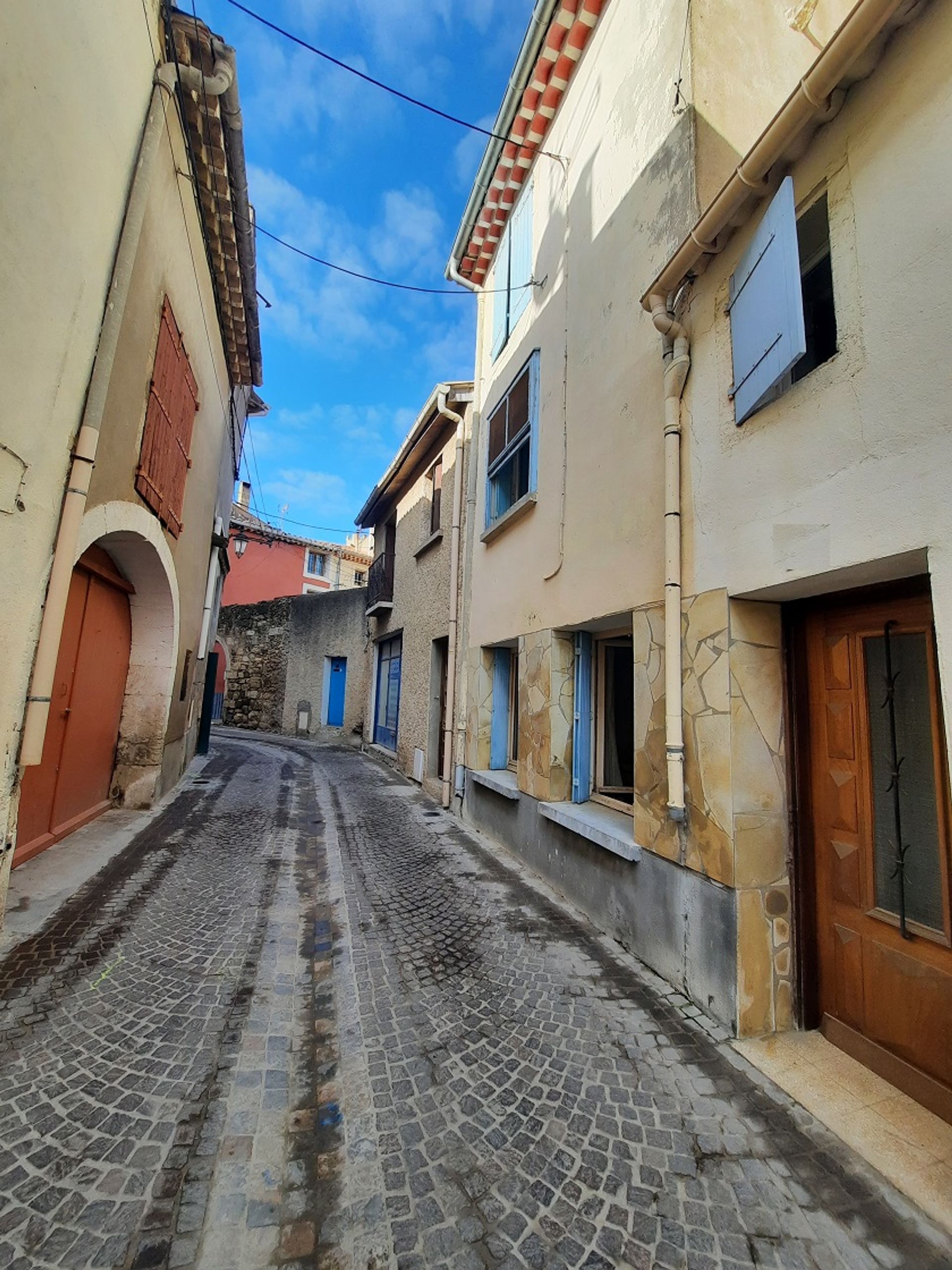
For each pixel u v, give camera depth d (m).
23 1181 1.67
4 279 2.50
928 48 1.88
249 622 18.91
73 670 4.84
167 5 3.78
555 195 5.48
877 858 2.36
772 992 2.60
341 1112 2.05
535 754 5.01
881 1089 2.22
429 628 9.21
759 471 2.56
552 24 4.95
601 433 4.22
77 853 4.57
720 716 2.71
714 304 2.95
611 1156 1.88
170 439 5.26
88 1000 2.63
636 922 3.35
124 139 3.46
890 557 1.96
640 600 3.58
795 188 2.44
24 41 2.41
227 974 2.98
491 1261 1.52
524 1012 2.73
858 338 2.11
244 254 6.18
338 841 5.81
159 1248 1.51
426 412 8.70
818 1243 1.60
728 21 3.66
